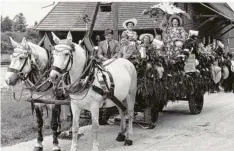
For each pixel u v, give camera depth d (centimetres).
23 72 604
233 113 1031
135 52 800
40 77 618
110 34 807
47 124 862
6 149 664
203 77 1009
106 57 798
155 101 816
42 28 1891
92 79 591
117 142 712
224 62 1515
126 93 693
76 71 580
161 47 859
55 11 1975
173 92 877
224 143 687
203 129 821
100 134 786
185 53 927
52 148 671
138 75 798
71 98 590
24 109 1085
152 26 1733
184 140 718
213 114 1018
